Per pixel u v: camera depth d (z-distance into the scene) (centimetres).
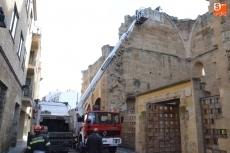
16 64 1139
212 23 583
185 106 1038
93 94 2298
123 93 2108
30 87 2002
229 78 507
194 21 2639
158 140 1235
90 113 1271
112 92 2111
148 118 1248
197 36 2534
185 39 2664
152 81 2289
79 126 1468
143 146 1244
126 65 2195
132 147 1560
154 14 2577
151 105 1277
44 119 1324
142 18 2330
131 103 2153
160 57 2425
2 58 780
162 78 2361
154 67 2350
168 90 1173
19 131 2192
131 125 1616
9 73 948
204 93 1027
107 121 1270
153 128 1245
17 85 1244
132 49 2280
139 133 1335
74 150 1489
